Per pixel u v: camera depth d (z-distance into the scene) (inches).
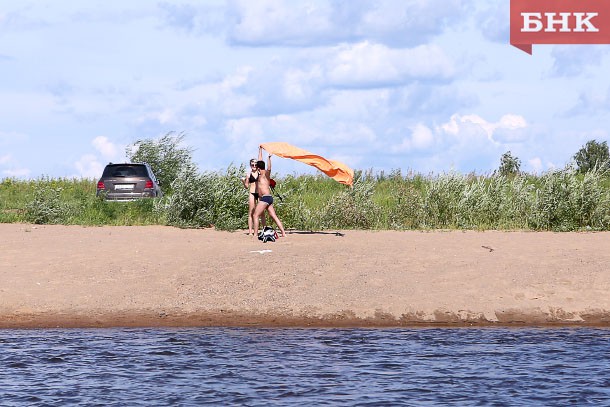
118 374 1300.4
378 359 1401.3
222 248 2231.8
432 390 1205.1
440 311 1776.6
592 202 2733.8
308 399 1160.2
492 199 2925.7
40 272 2014.0
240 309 1798.7
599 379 1262.3
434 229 2738.7
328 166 2491.4
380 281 1930.4
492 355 1429.6
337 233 2556.6
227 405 1128.8
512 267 2015.3
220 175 2950.3
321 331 1654.8
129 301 1838.1
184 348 1492.4
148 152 4328.3
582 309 1786.4
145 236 2495.1
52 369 1333.7
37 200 2957.7
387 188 3804.1
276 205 2792.8
